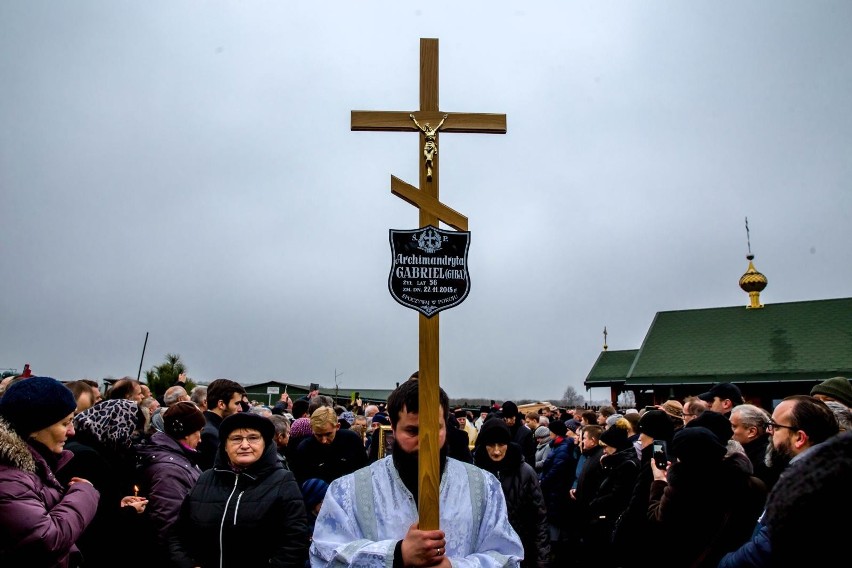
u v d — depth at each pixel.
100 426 3.92
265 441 3.88
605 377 29.75
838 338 23.66
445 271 2.80
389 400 2.75
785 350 24.06
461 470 2.70
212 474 3.84
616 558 4.57
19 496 2.79
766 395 23.77
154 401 6.37
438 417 2.56
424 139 3.05
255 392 38.84
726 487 3.46
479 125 3.09
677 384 24.80
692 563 3.44
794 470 1.60
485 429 5.31
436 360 2.67
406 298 2.74
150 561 3.97
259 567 3.60
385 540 2.40
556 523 7.52
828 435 3.28
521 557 2.57
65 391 3.29
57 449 3.29
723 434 4.01
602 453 7.27
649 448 5.65
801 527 1.49
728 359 24.78
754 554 2.80
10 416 3.12
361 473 2.68
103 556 3.72
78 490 3.18
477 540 2.60
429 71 3.13
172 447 4.39
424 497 2.45
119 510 3.85
